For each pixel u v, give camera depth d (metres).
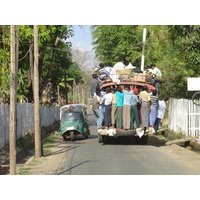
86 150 16.44
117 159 13.32
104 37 34.94
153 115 16.83
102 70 17.94
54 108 39.38
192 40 18.48
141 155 14.27
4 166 12.09
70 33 26.31
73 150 16.80
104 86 17.89
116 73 17.77
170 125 23.48
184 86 24.50
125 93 16.72
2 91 20.30
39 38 21.59
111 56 35.03
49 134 26.97
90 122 38.78
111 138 20.59
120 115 16.73
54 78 37.22
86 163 12.66
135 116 16.69
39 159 14.45
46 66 33.41
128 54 33.78
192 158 13.44
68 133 21.81
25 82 25.70
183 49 21.45
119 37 34.25
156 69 18.38
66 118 21.69
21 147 16.95
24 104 20.95
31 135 22.02
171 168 11.35
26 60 23.11
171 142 17.59
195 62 19.42
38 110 15.01
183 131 20.28
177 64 23.77
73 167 11.98
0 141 14.92
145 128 16.95
